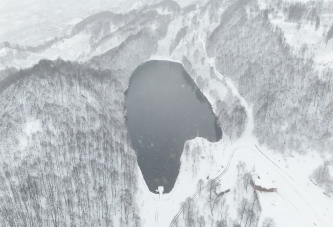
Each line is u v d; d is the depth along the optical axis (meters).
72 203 174.75
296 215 165.38
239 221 166.25
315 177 188.25
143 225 177.12
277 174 196.25
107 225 170.38
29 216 164.75
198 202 186.75
